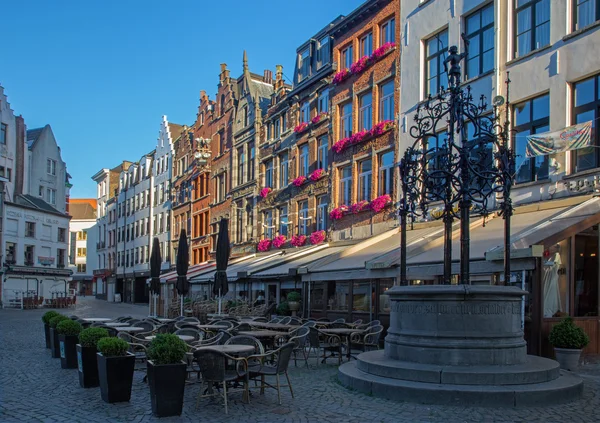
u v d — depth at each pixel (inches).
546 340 502.9
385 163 900.0
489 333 372.2
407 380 358.9
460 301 373.7
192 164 1827.0
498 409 317.7
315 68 1133.7
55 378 435.5
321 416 307.3
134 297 2426.2
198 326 530.3
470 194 405.1
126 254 2566.4
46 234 2287.2
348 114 1003.9
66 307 2000.5
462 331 372.2
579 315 547.2
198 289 1496.1
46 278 2240.4
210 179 1653.5
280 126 1246.9
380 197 879.7
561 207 598.5
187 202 1854.1
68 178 2819.9
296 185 1138.0
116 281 2677.2
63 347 486.0
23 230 2153.1
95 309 1860.2
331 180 1023.6
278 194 1222.9
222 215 1544.0
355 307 823.1
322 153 1085.1
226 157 1540.4
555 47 634.8
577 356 456.8
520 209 644.7
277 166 1243.8
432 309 381.4
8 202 2071.9
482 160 418.9
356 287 823.1
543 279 518.9
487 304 374.3
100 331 400.8
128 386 346.6
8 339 769.6
